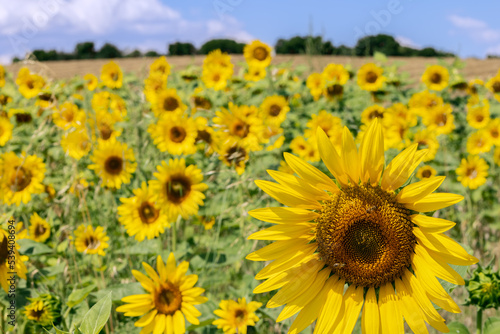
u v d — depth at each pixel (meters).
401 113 1.51
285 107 1.46
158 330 0.74
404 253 0.55
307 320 0.56
